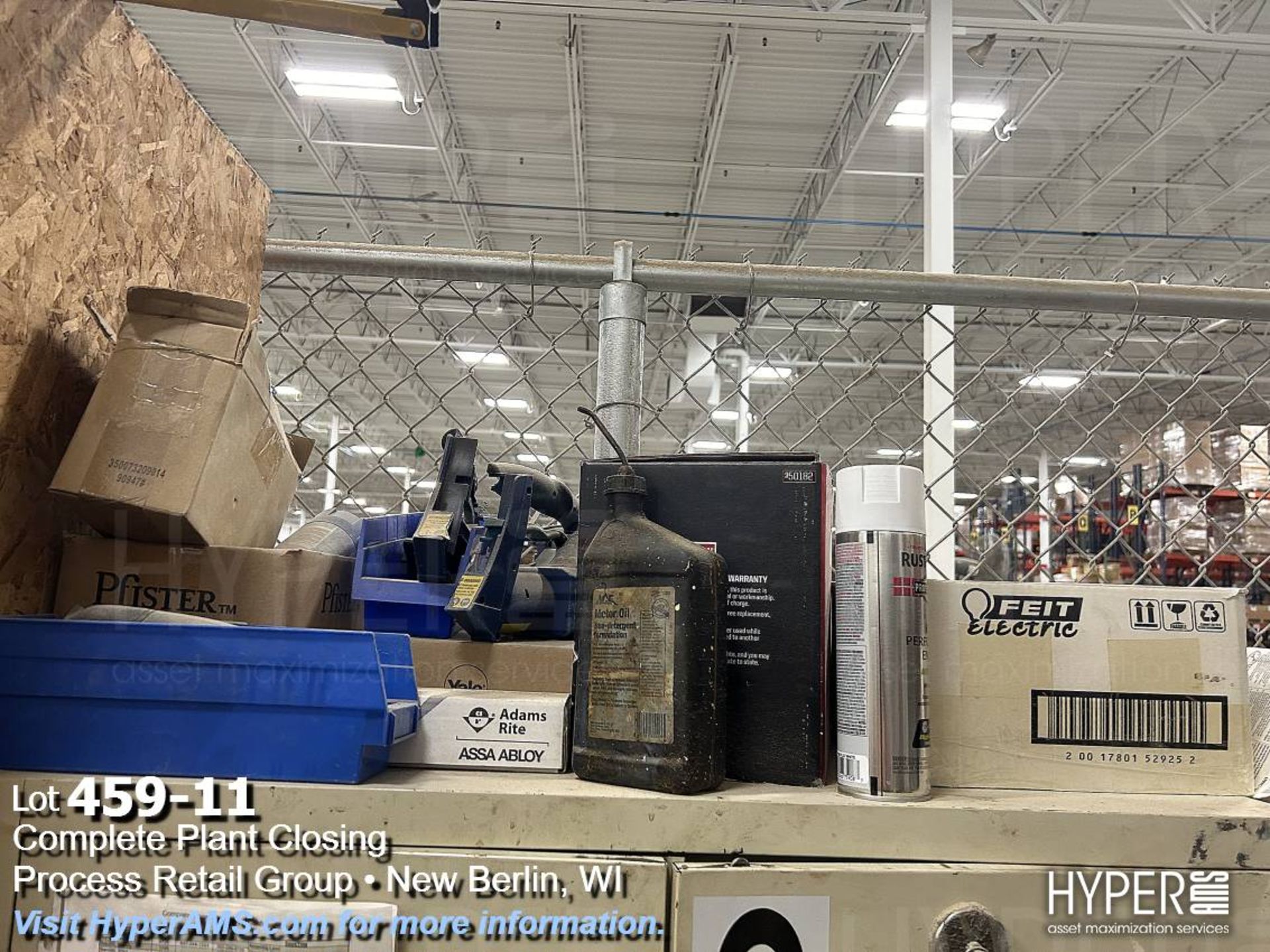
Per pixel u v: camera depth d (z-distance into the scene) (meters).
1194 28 3.77
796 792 0.77
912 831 0.73
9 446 0.89
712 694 0.76
